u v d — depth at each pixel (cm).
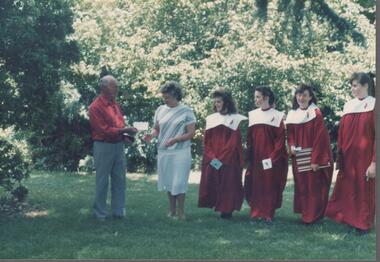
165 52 1328
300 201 658
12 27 659
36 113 717
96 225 638
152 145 1270
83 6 1341
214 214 713
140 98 1292
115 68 1280
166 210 736
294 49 1345
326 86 1349
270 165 656
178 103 681
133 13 1377
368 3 1508
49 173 1173
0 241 568
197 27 1382
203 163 695
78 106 1203
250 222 661
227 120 685
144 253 525
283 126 668
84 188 942
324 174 646
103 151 662
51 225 637
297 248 546
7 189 742
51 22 707
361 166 601
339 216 618
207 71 1289
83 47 1252
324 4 630
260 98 675
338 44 1454
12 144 754
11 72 695
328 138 653
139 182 1050
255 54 1277
